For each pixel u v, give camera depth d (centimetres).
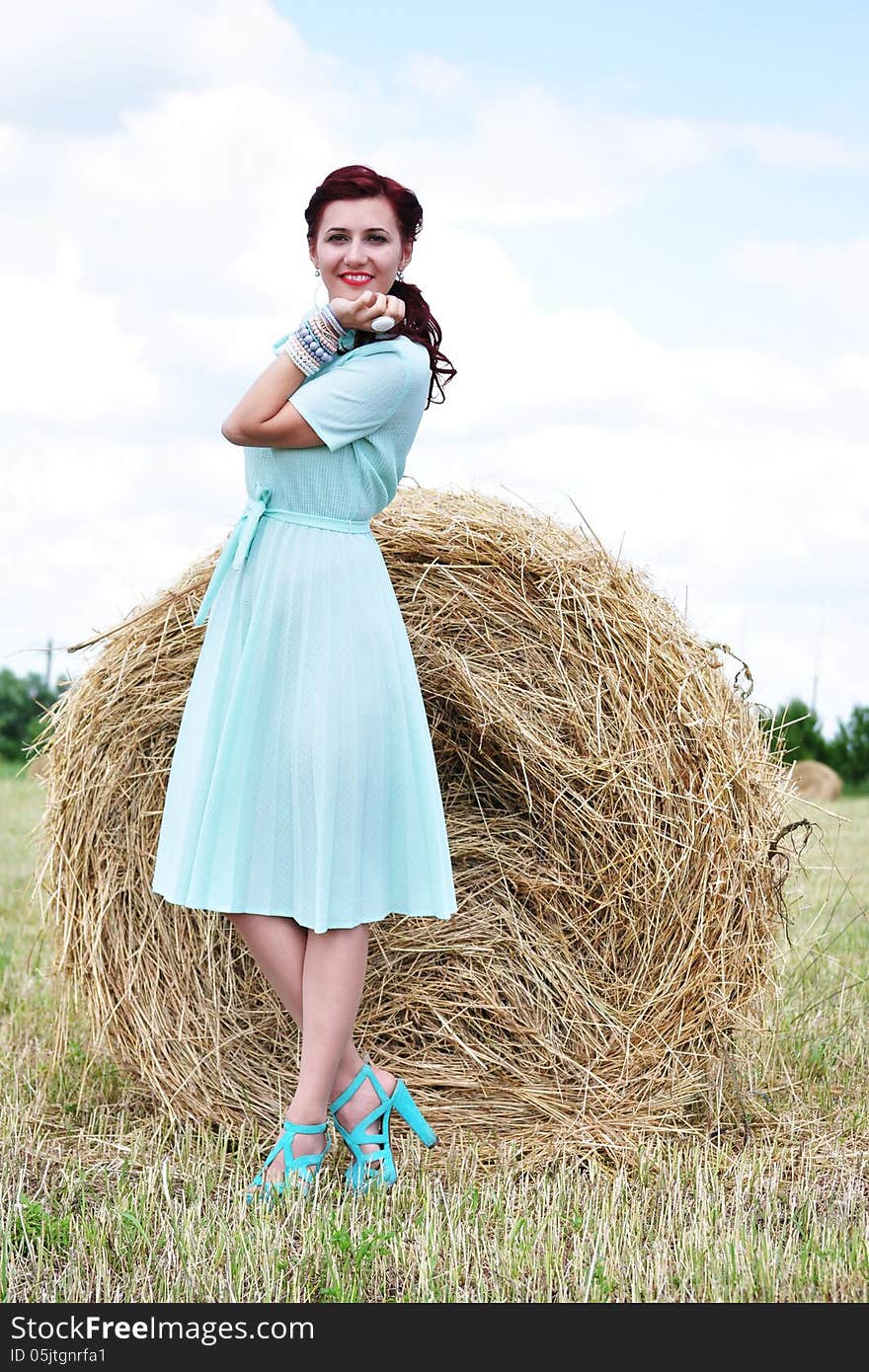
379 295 271
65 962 360
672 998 339
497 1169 313
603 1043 344
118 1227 260
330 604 278
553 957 350
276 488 283
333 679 277
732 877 339
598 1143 321
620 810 338
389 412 279
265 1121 339
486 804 365
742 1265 244
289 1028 351
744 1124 338
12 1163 308
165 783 354
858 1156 320
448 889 294
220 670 284
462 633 351
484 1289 239
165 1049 346
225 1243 251
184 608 351
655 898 339
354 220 279
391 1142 324
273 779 280
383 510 357
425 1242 252
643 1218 272
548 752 338
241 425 274
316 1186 280
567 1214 277
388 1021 356
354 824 278
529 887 352
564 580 342
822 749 1522
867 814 1128
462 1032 352
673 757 337
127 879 353
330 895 276
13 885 661
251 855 281
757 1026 355
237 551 284
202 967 351
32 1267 246
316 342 271
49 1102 353
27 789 1209
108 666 354
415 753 292
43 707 367
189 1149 321
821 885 672
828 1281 241
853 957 509
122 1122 337
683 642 348
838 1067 385
